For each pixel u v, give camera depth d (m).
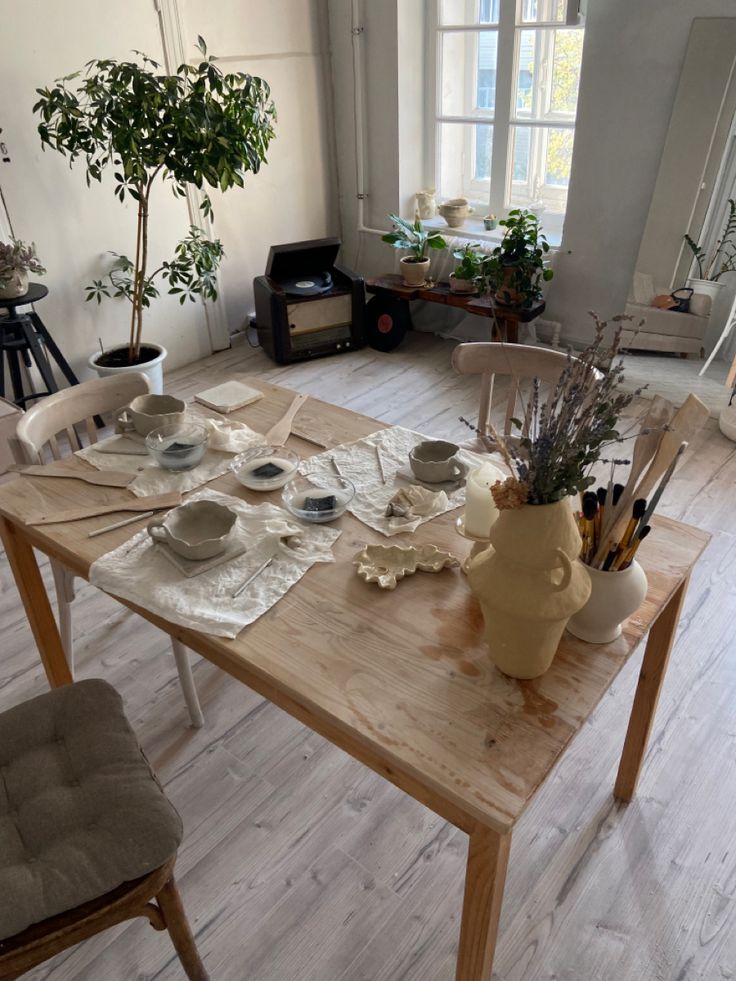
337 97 4.33
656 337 3.68
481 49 4.00
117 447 1.72
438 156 4.38
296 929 1.50
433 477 1.54
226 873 1.60
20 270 2.95
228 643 1.16
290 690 1.08
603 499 1.15
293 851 1.64
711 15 3.15
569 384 1.01
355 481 1.57
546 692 1.07
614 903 1.53
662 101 3.40
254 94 3.04
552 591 1.00
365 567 1.30
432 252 4.28
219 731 1.93
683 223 3.47
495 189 4.25
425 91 4.22
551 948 1.46
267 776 1.81
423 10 4.00
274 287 3.91
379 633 1.18
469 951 1.12
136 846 1.13
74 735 1.31
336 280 4.09
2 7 2.93
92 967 1.46
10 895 1.06
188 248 3.45
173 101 2.79
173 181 3.73
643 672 1.52
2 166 3.12
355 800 1.75
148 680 2.08
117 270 3.62
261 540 1.39
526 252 3.66
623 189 3.66
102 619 2.31
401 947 1.47
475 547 1.20
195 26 3.58
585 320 4.03
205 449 1.67
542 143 4.01
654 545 1.37
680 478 2.92
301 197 4.45
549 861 1.61
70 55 3.18
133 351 3.39
